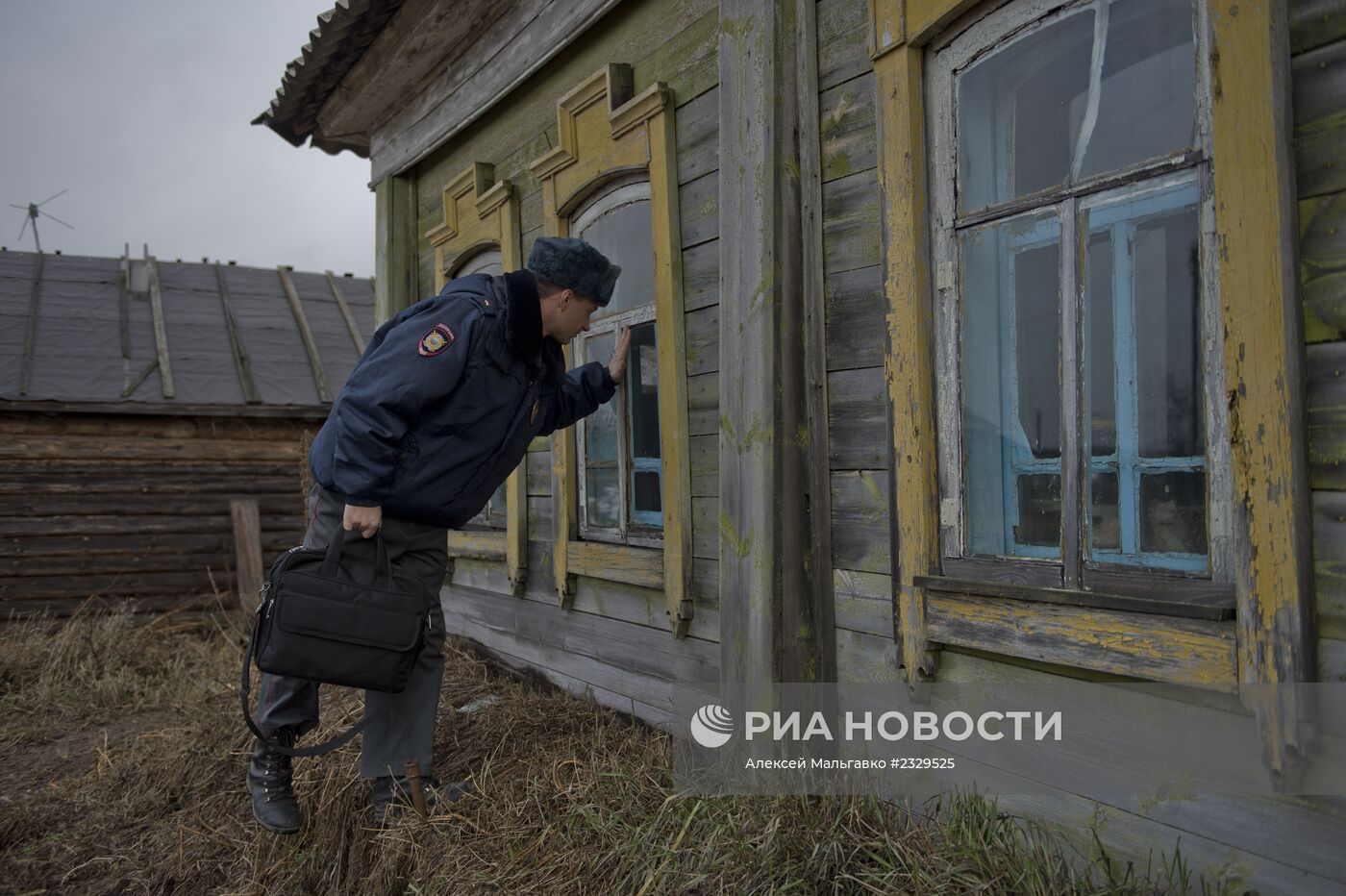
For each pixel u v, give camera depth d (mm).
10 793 4020
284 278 12766
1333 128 1541
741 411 2627
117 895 2939
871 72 2441
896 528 2340
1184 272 1823
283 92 5328
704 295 3053
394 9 4414
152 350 10109
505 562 4582
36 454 8570
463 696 3934
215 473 9289
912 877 1916
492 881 2344
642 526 3502
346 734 2760
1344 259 1524
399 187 5461
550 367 2752
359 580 2512
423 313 2486
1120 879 1901
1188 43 1806
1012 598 2049
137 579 8836
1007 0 2102
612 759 2795
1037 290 2115
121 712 5438
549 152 3811
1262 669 1596
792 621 2543
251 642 2559
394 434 2379
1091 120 1993
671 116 3160
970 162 2234
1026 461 2145
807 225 2576
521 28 4062
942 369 2270
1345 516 1524
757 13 2574
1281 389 1571
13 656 6434
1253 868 1672
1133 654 1813
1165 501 1860
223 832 3068
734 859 2105
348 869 2754
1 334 9664
